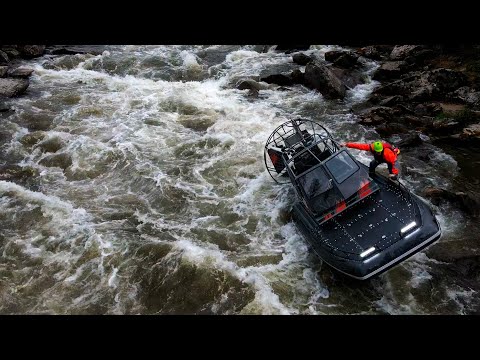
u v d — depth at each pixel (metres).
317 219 8.25
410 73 16.06
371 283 8.02
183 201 10.55
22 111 14.67
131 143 12.86
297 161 9.69
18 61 18.89
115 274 8.48
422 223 7.47
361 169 8.76
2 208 10.18
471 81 14.52
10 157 12.21
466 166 11.19
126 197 10.76
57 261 8.78
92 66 19.03
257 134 13.26
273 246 9.10
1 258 8.85
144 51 20.69
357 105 14.80
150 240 9.30
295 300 7.82
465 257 8.23
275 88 16.44
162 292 8.09
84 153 12.37
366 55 18.52
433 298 7.68
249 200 10.49
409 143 12.06
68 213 10.10
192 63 19.20
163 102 15.55
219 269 8.45
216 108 15.01
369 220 7.95
